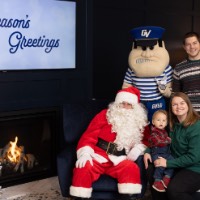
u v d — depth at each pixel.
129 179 2.27
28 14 3.04
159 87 2.81
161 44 2.86
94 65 3.73
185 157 2.21
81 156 2.36
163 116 2.38
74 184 2.27
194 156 2.18
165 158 2.32
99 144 2.50
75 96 3.53
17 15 2.96
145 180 2.37
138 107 2.57
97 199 2.46
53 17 3.21
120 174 2.30
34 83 3.21
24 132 3.27
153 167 2.33
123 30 3.88
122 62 3.93
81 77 3.56
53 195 2.90
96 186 2.32
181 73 2.73
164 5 4.17
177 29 4.32
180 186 2.17
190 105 2.30
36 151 3.38
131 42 3.96
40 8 3.11
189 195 2.19
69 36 3.36
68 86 3.46
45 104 3.30
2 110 3.02
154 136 2.37
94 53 3.72
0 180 3.08
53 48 3.26
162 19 4.16
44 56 3.20
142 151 2.42
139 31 2.83
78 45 3.52
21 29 3.01
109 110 2.57
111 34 3.81
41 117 3.28
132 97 2.56
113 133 2.50
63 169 2.38
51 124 3.36
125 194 2.29
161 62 2.80
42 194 2.92
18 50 3.01
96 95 3.78
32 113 3.19
